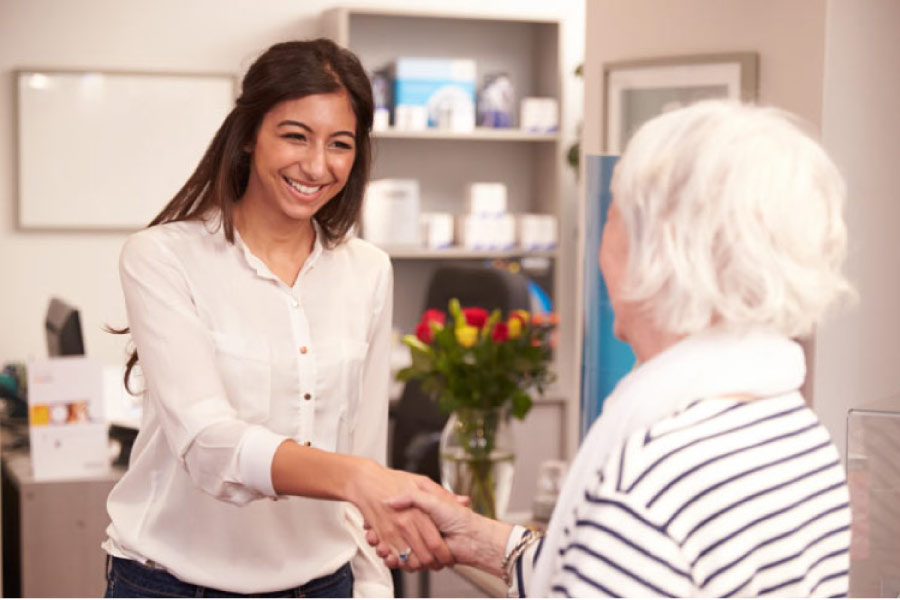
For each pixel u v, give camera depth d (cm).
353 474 166
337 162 186
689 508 107
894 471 165
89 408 377
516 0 641
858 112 249
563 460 530
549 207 635
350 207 202
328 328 199
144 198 600
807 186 112
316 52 185
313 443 196
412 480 167
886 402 174
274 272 195
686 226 112
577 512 114
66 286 595
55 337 433
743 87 265
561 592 110
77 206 593
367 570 209
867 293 251
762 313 111
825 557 117
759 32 261
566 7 643
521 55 646
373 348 211
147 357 183
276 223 194
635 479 107
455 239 637
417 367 277
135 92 595
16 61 581
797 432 116
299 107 182
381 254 214
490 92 620
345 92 186
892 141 254
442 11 603
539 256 630
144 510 194
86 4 586
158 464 193
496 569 163
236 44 606
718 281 112
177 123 600
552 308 630
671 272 112
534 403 524
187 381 180
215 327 189
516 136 617
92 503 376
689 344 116
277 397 192
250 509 191
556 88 624
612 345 230
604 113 316
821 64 244
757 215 110
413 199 608
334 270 203
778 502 110
